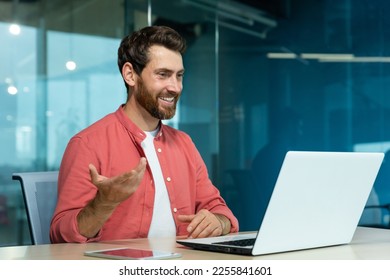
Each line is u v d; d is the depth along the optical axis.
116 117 2.21
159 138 2.24
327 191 1.58
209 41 5.71
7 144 4.69
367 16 5.68
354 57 5.70
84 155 2.07
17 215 4.74
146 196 2.12
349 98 5.72
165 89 2.16
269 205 1.43
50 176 2.21
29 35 4.76
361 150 5.70
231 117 5.77
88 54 4.95
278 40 5.77
